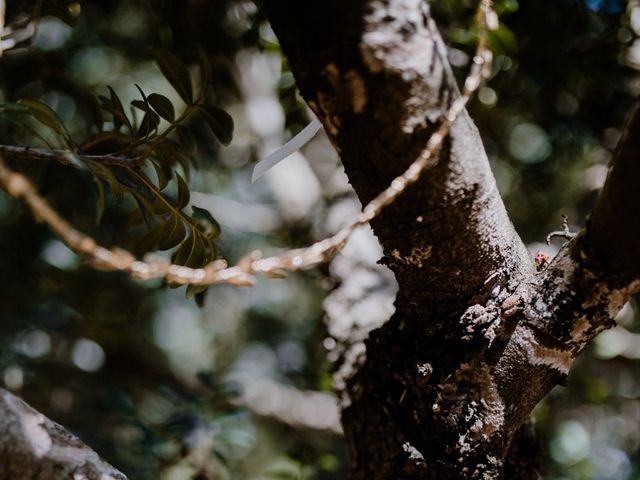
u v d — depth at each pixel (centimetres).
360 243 131
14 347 173
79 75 175
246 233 214
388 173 80
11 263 182
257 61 162
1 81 143
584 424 198
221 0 135
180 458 143
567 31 135
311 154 165
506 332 86
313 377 164
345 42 76
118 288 211
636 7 130
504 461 93
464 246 83
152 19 156
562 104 144
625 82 140
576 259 83
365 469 98
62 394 192
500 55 124
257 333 247
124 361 224
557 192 165
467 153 81
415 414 90
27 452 77
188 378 230
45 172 102
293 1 77
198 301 100
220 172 200
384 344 92
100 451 153
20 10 105
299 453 147
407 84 77
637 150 76
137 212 103
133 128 96
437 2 129
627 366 177
